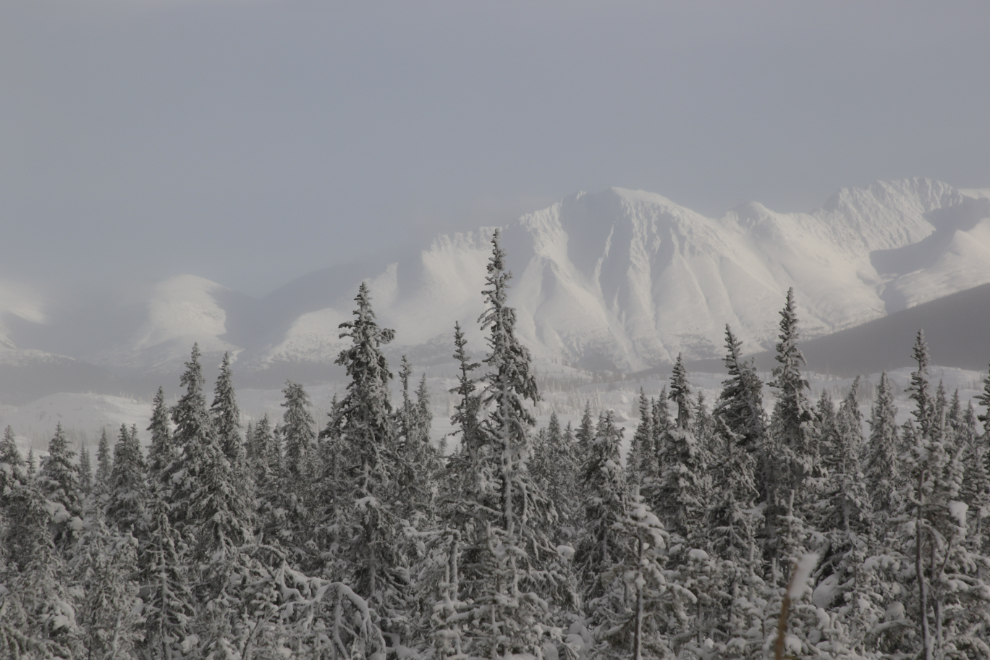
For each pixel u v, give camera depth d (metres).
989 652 55.31
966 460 68.19
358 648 62.38
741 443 72.81
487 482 54.12
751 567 50.53
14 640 73.69
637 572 46.03
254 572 70.75
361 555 69.50
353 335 69.38
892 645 61.88
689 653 56.28
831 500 77.56
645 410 95.38
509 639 44.72
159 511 99.44
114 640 83.56
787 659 9.54
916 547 55.47
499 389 55.94
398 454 72.38
